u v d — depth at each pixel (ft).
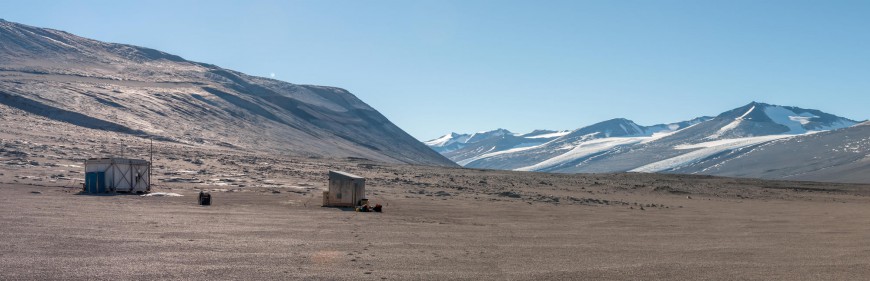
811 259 61.36
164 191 150.20
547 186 247.70
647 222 109.91
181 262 51.16
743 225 107.24
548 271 52.11
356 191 124.98
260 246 62.18
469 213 119.75
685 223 109.40
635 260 59.47
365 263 53.67
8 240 59.57
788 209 168.35
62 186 152.87
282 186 183.01
